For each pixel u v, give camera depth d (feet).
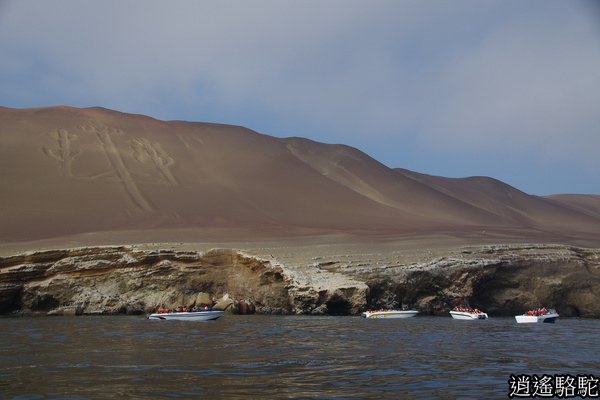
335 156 477.36
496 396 63.52
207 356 88.94
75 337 114.01
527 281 209.46
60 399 60.18
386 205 410.72
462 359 88.63
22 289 179.22
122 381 69.05
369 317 170.50
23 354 90.43
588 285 214.69
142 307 178.40
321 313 173.99
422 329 136.26
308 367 79.36
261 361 84.28
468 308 186.29
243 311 177.58
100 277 181.98
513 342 112.88
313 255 208.23
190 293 182.19
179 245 206.69
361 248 229.25
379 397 61.93
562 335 128.36
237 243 232.94
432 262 200.54
